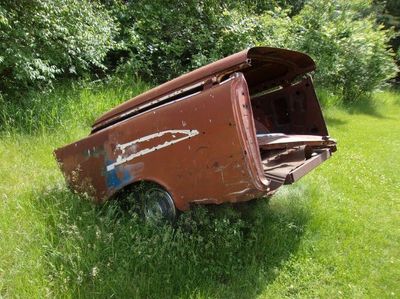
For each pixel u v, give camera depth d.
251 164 2.87
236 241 3.43
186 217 3.36
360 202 5.08
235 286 3.09
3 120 5.64
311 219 4.20
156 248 3.13
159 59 8.89
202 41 8.91
